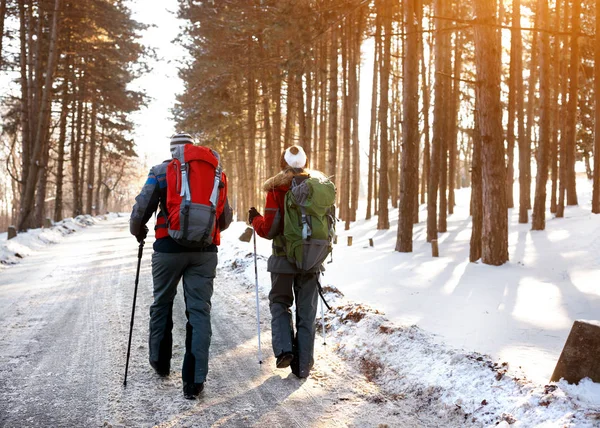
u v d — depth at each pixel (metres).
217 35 24.42
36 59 21.48
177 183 3.90
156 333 4.10
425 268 10.30
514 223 19.42
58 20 21.61
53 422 3.32
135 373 4.25
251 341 5.17
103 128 40.41
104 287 8.24
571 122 18.84
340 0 16.56
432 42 23.56
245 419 3.38
